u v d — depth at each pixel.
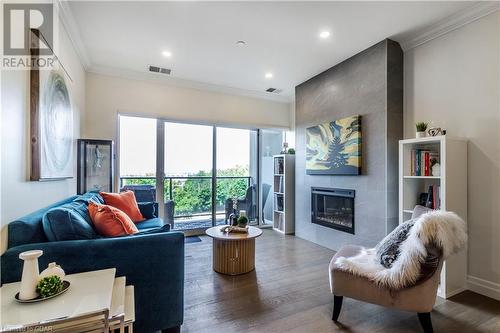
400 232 1.90
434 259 1.65
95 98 3.75
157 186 4.23
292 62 3.57
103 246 1.50
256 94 4.95
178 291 1.67
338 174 3.54
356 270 1.84
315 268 2.95
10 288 1.22
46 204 2.01
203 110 4.53
